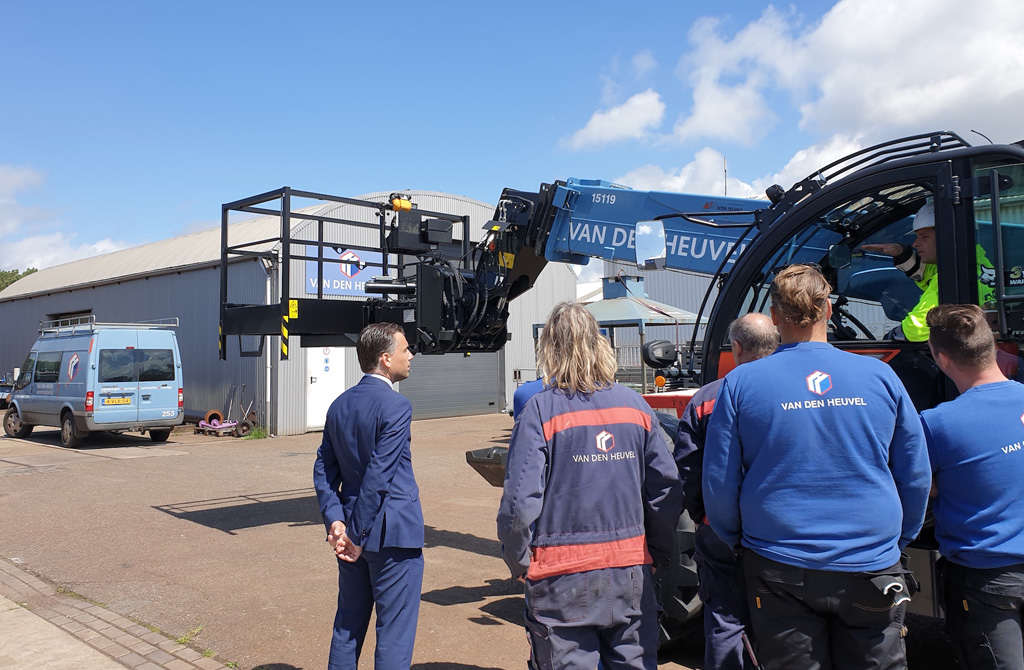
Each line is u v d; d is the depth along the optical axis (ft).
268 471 34.68
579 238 17.87
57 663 12.45
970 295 9.80
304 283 50.26
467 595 16.03
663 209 16.62
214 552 19.83
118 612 15.10
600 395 7.80
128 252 76.84
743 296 12.46
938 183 10.08
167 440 48.47
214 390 55.93
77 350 45.50
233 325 21.34
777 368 7.25
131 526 23.02
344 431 10.07
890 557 6.80
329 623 14.37
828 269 13.20
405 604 9.82
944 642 12.94
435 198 57.57
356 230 53.31
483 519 23.70
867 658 6.80
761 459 7.11
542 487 7.39
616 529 7.49
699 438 8.88
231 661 12.53
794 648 6.99
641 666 7.47
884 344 11.04
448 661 12.42
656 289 73.00
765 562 7.04
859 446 6.85
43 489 29.76
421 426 54.44
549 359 7.92
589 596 7.26
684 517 11.72
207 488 29.99
